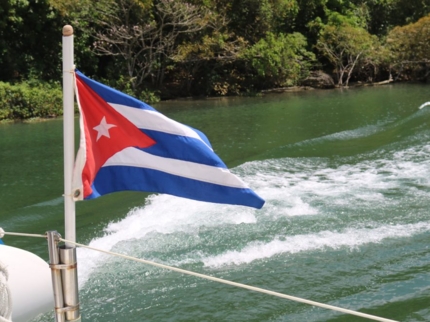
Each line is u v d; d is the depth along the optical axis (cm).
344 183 1016
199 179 365
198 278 657
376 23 3881
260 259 706
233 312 577
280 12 3247
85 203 966
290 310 577
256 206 367
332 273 660
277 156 1261
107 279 659
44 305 341
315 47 3412
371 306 582
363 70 3494
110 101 357
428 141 1309
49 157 1385
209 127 1809
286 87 3238
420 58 3400
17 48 2633
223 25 2938
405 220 820
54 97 2242
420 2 3769
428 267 666
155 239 776
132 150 365
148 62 2841
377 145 1327
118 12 2723
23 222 875
